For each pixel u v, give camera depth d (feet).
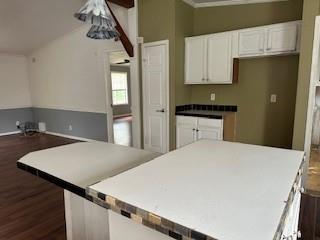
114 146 6.50
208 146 5.26
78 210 4.96
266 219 2.35
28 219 8.07
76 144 6.77
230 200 2.74
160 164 4.02
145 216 2.52
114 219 3.12
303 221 5.48
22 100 22.59
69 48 18.21
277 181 3.28
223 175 3.51
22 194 9.95
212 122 11.88
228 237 2.08
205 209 2.54
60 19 15.35
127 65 32.89
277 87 11.75
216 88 13.52
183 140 13.05
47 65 20.42
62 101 19.89
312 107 8.82
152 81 13.57
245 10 12.26
